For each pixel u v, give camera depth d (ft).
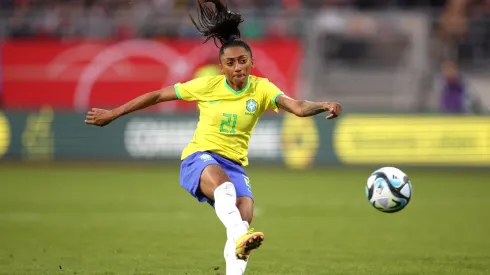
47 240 128.36
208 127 80.74
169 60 270.87
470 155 242.58
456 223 150.51
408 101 280.72
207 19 84.99
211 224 148.66
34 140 253.85
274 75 272.10
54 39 278.67
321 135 247.29
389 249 119.44
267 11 277.23
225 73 79.05
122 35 277.85
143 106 80.84
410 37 280.10
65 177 227.40
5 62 271.90
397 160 244.42
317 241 127.75
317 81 279.08
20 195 191.31
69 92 271.90
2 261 107.45
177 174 235.40
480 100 279.08
